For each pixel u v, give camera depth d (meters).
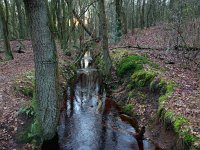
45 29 7.06
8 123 8.40
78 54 23.72
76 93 14.84
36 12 6.87
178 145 6.93
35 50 7.16
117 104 12.27
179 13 14.55
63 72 17.02
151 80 11.30
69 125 10.01
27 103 9.58
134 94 11.75
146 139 8.54
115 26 25.19
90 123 10.27
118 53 17.92
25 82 11.88
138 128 9.54
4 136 7.84
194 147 6.21
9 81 11.90
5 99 9.90
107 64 15.70
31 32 7.09
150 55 15.91
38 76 7.33
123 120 10.48
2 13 17.27
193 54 14.05
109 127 9.88
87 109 12.02
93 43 27.84
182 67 12.87
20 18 30.77
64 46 23.11
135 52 16.67
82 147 8.33
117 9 24.67
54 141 8.05
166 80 10.45
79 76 19.47
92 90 15.49
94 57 26.00
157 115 9.02
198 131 6.71
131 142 8.62
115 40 24.94
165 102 9.02
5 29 17.64
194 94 9.12
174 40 16.95
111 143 8.59
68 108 12.12
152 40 22.42
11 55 18.12
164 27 27.06
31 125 8.40
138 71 12.87
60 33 24.09
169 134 7.79
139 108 10.59
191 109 7.97
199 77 11.12
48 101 7.51
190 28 16.88
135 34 29.23
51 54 7.29
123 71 14.52
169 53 15.90
